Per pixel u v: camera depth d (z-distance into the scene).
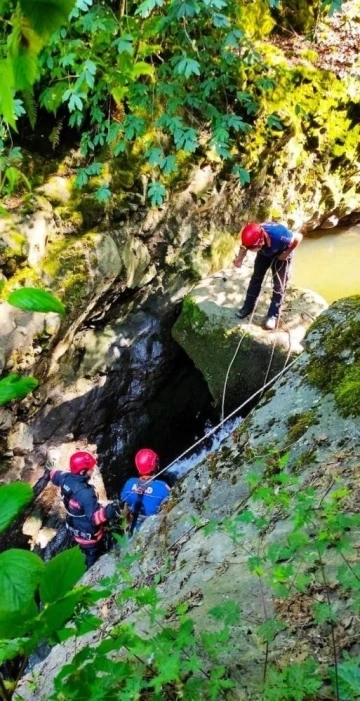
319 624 1.69
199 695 1.50
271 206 6.53
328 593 1.63
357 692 1.31
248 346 5.04
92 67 3.97
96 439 5.49
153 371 5.71
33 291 0.69
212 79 5.20
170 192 5.41
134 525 3.96
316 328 3.49
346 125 6.75
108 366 5.34
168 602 2.23
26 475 5.00
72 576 0.81
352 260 6.82
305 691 1.34
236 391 5.25
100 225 5.04
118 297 5.32
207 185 5.68
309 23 6.68
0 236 4.45
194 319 5.35
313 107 6.29
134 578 2.67
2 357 4.34
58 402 5.04
